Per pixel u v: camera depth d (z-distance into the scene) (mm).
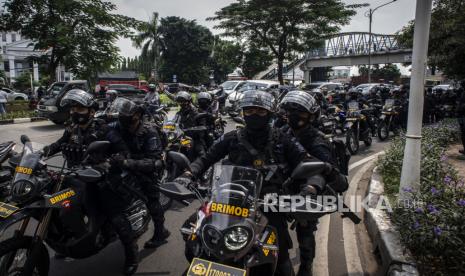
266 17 27703
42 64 19484
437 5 11953
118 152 3748
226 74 64312
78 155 3773
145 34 47844
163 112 8883
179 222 5262
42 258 3275
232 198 2418
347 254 4336
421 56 4777
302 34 28516
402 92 13336
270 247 2457
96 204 3523
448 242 3455
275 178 2848
